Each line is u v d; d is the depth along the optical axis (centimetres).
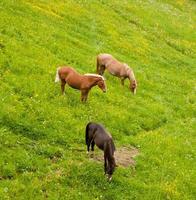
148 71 4212
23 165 2195
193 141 3069
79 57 3750
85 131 2509
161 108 3453
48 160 2294
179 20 6544
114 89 3428
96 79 2858
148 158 2625
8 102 2625
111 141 2212
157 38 5450
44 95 2864
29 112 2620
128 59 4309
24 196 2011
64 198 2070
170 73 4488
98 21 4962
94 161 2405
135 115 3134
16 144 2330
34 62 3231
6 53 3158
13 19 3803
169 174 2528
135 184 2309
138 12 6056
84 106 2934
